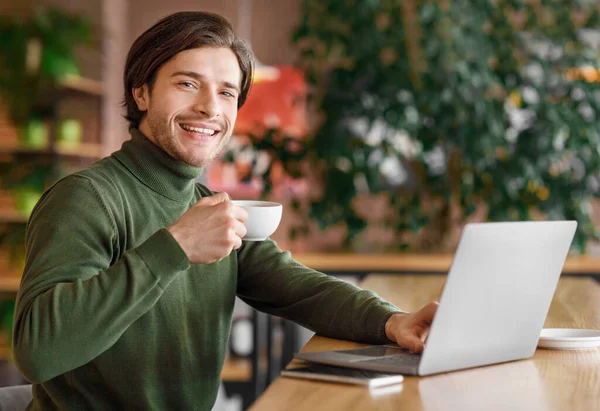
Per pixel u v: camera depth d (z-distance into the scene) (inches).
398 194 192.2
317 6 193.9
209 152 67.5
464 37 183.0
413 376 52.8
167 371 64.9
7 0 230.1
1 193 202.4
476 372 55.0
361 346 63.3
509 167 181.9
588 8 191.5
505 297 55.9
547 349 64.0
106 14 231.5
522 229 55.1
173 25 66.1
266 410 44.8
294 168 189.2
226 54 67.2
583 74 186.2
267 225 63.0
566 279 118.5
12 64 203.2
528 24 190.2
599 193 185.9
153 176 66.8
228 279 70.9
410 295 100.0
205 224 53.6
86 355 51.6
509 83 185.3
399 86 183.2
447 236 193.2
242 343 175.5
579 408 46.1
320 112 192.1
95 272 56.2
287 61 235.0
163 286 53.1
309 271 72.8
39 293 53.0
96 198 59.9
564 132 183.3
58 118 207.9
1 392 67.2
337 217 191.2
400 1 188.7
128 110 70.0
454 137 182.5
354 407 45.6
